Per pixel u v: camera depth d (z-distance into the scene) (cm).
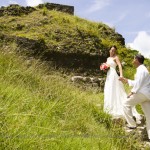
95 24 2170
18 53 965
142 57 838
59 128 643
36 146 523
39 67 973
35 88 806
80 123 734
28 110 636
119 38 2169
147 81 832
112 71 985
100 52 1858
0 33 1525
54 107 728
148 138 860
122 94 973
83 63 1789
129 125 858
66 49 1761
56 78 919
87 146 627
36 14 2044
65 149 573
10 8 2045
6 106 571
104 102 964
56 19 1980
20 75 813
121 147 717
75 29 1912
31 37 1744
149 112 834
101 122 840
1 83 687
